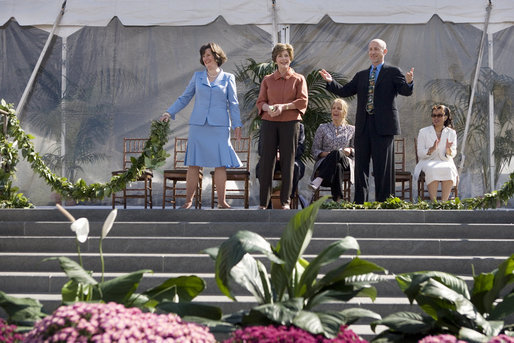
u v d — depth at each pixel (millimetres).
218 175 9688
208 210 8898
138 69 14422
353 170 10930
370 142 9914
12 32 14422
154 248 8062
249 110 14172
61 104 14273
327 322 4160
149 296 5113
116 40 14453
